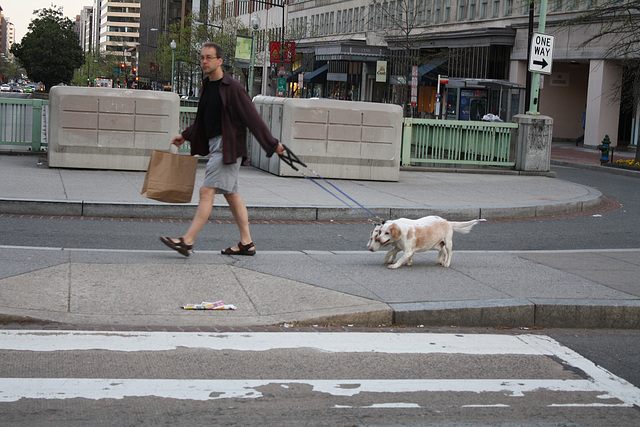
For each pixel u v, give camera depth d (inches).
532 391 194.1
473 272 314.2
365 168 648.4
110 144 615.2
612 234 467.8
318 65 2659.9
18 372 189.8
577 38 1560.0
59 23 4795.8
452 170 776.3
